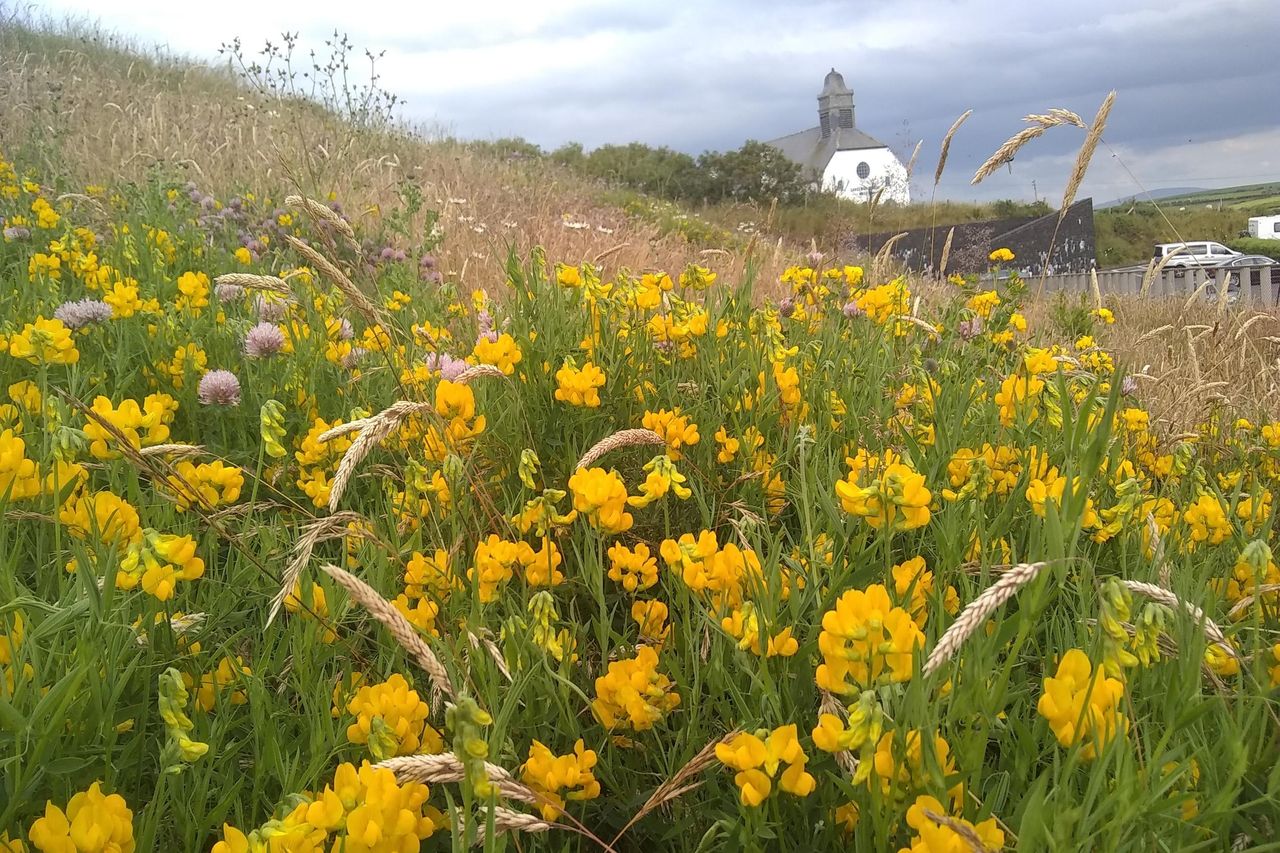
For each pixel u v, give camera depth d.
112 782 1.42
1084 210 18.30
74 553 1.70
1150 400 5.21
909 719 1.25
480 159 19.30
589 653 2.08
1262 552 1.71
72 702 1.43
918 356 3.88
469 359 3.34
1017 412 2.89
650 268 7.21
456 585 1.90
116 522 1.78
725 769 1.63
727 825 1.36
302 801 1.18
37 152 9.51
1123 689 1.22
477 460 2.71
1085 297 6.88
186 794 1.49
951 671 1.42
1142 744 1.47
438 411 2.42
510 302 3.76
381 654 1.85
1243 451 3.66
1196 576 2.21
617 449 2.92
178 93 17.45
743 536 1.79
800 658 1.68
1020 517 2.42
